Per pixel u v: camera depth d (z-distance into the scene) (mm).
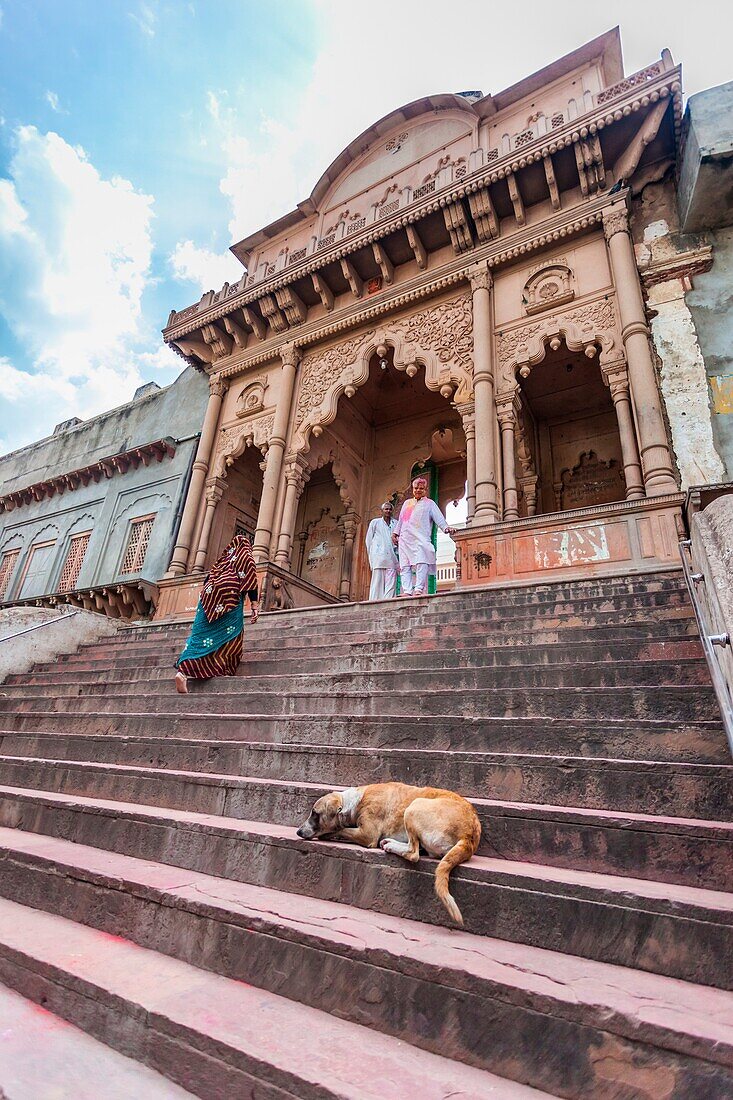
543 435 10766
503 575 6543
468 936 1875
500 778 2643
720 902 1712
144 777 3385
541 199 8953
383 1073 1375
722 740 2510
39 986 1882
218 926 2006
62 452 16219
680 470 6500
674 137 7957
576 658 3824
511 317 8594
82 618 8766
